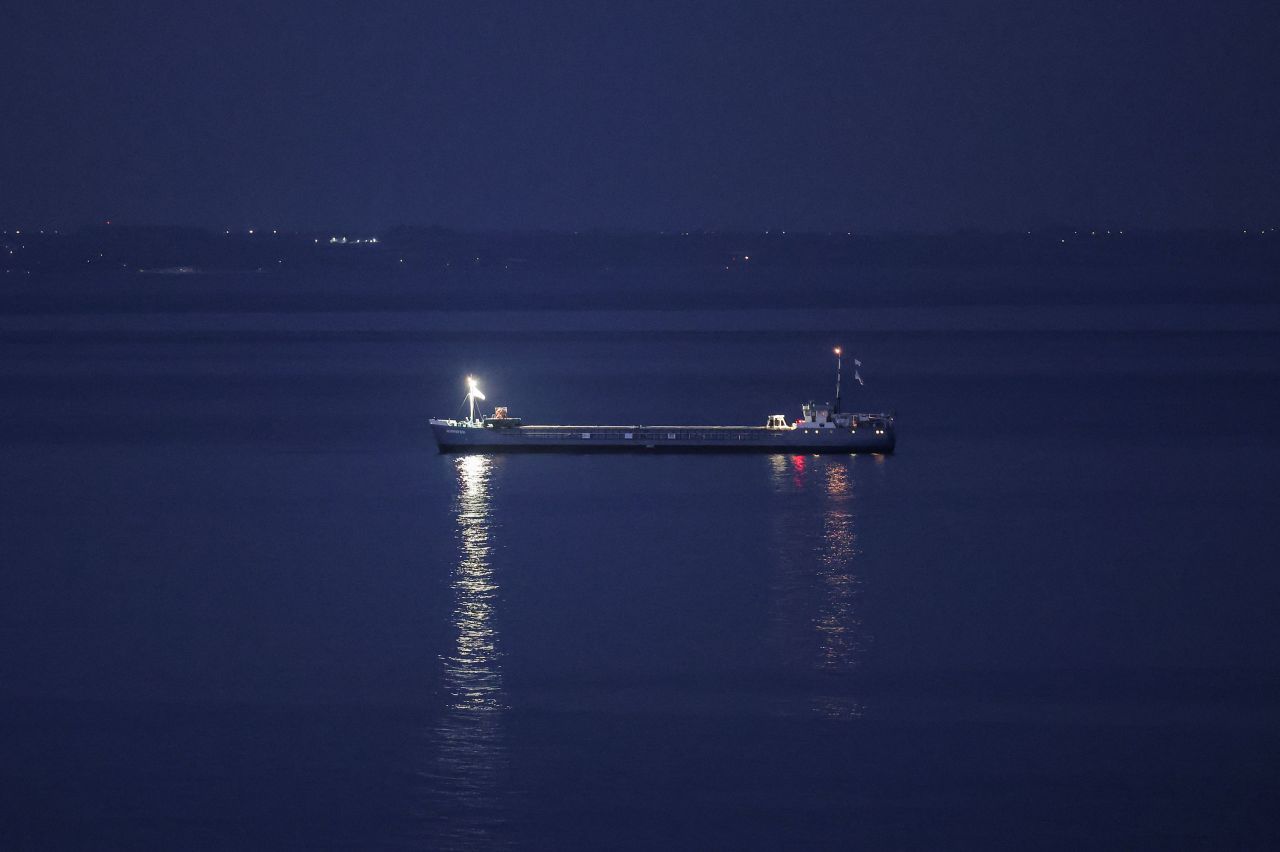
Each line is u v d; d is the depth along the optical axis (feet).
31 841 535.19
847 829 536.01
